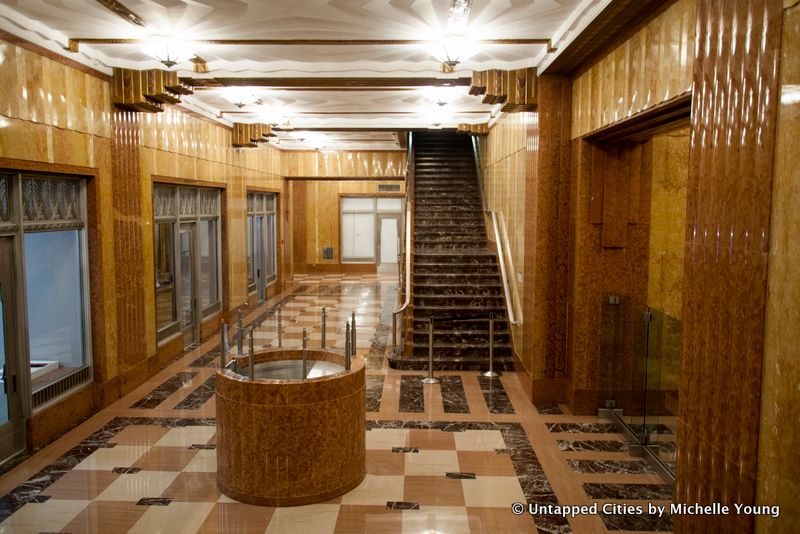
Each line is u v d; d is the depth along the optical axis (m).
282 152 17.02
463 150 16.25
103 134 7.16
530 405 7.46
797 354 2.38
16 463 5.62
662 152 7.09
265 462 4.76
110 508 4.76
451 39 5.93
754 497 2.65
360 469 5.20
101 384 7.16
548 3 5.07
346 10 5.19
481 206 13.81
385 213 21.66
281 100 9.76
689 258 3.30
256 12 5.21
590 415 7.11
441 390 8.05
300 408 4.73
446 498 4.96
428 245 12.74
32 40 5.73
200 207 11.02
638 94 5.04
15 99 5.52
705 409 3.08
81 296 7.05
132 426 6.60
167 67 6.80
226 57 6.79
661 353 5.74
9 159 5.44
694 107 3.27
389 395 7.80
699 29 3.21
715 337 2.99
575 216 7.12
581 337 7.08
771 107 2.57
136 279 8.04
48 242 6.45
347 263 21.75
